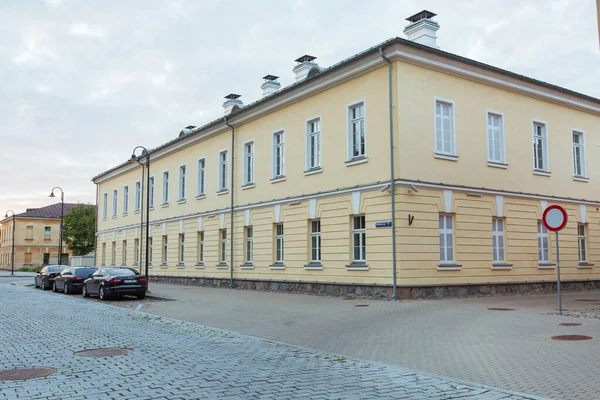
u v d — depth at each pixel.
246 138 28.80
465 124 21.73
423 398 6.73
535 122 24.92
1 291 30.91
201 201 32.97
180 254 35.59
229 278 29.41
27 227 89.62
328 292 22.12
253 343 11.18
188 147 35.09
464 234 20.95
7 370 8.39
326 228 22.55
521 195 23.34
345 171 21.75
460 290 20.45
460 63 21.41
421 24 22.02
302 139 24.39
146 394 6.86
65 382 7.53
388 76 20.05
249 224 28.02
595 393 6.84
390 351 10.08
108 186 49.38
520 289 22.62
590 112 27.73
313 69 25.98
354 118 21.84
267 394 6.89
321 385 7.39
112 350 10.26
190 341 11.47
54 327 13.97
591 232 26.66
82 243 74.44
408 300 18.61
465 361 9.02
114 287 23.50
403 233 19.12
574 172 26.59
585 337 10.88
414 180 19.61
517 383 7.46
